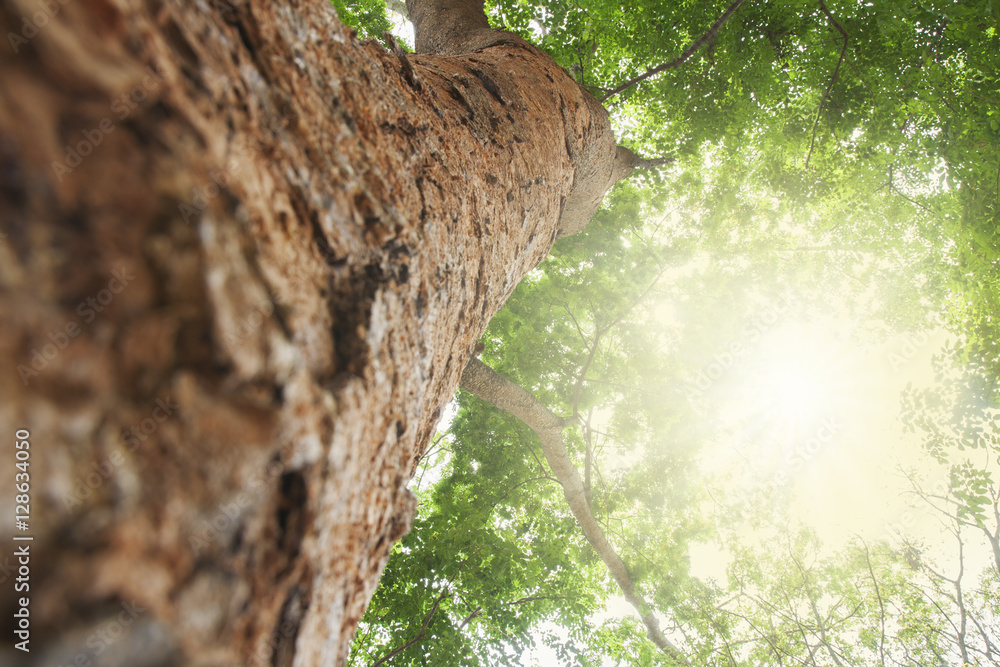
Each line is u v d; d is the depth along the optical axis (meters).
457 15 5.20
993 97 5.91
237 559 0.94
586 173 4.53
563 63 7.67
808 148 7.79
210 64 1.07
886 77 6.75
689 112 7.86
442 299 1.90
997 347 6.06
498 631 7.23
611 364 9.24
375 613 6.42
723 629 8.40
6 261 0.68
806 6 6.89
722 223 8.88
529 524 8.98
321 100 1.49
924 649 9.36
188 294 0.87
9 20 0.73
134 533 0.76
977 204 6.09
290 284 1.13
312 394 1.11
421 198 1.82
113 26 0.86
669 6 7.17
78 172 0.77
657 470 8.77
